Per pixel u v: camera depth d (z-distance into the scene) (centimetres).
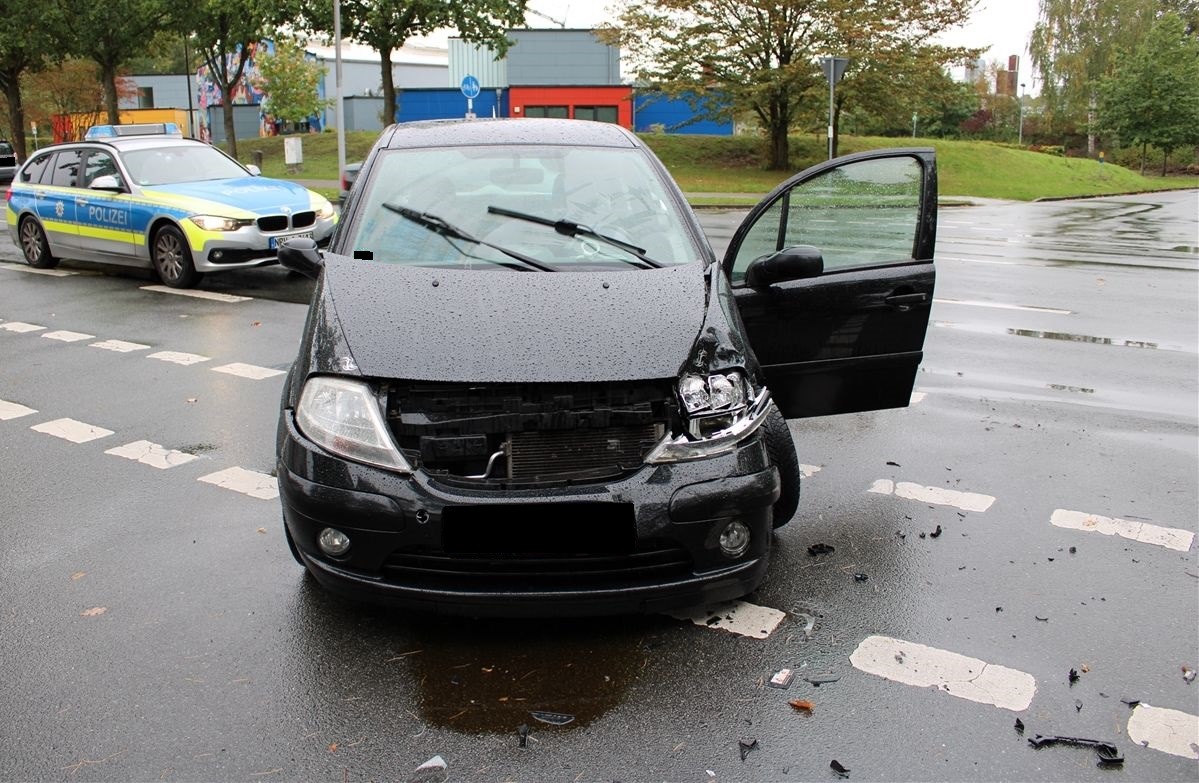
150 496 529
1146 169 6919
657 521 342
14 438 629
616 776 298
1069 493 535
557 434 349
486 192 473
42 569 440
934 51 3481
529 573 344
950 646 374
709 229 1931
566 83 4950
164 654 367
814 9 3428
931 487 543
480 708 332
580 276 410
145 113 4878
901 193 498
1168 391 749
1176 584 428
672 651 368
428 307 384
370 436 347
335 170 3672
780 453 445
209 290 1185
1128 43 7412
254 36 3350
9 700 338
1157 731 322
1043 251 1767
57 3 3762
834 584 424
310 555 361
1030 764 305
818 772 300
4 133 6072
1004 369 820
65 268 1368
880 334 498
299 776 298
